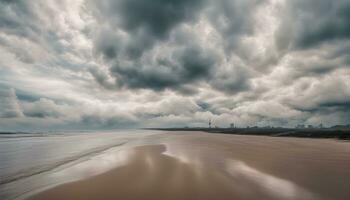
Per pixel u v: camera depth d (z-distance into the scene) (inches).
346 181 378.0
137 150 811.4
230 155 664.4
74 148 1087.0
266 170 456.8
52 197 313.1
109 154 730.2
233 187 343.9
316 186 350.6
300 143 1164.5
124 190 333.4
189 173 428.1
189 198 300.4
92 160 613.0
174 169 464.4
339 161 569.6
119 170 458.9
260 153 719.1
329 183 366.6
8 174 492.4
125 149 859.4
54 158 747.4
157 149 837.8
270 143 1156.5
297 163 535.5
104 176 412.8
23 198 319.3
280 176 407.8
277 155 671.8
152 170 456.1
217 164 516.4
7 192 352.2
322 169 469.4
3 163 665.0
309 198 300.7
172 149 836.6
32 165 615.5
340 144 1104.8
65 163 617.6
